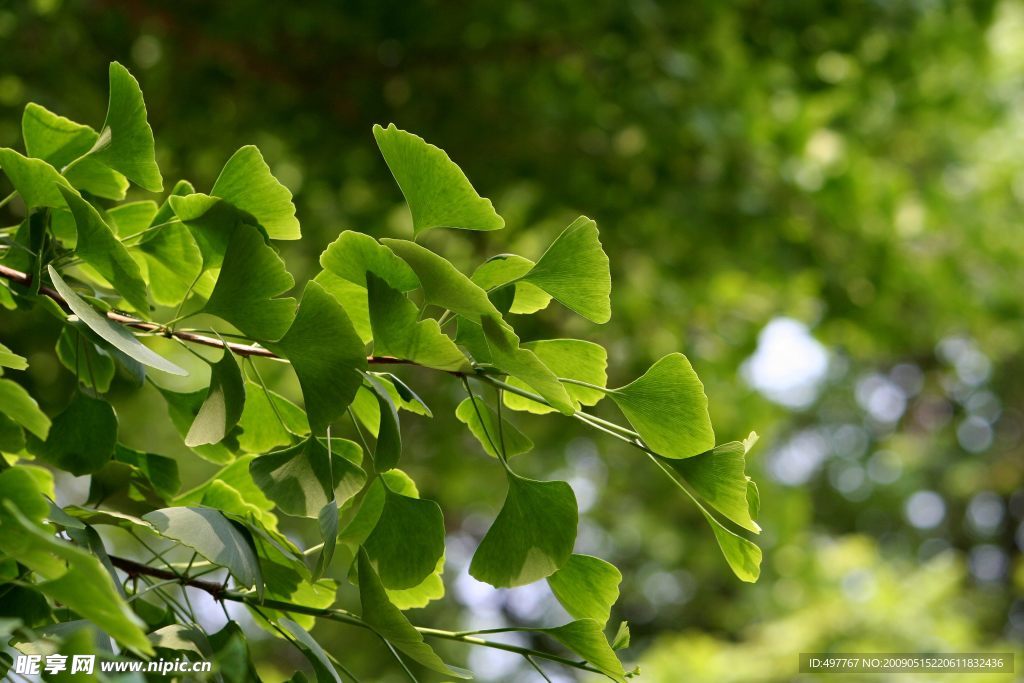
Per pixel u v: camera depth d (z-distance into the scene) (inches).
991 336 243.1
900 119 214.5
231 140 168.4
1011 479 512.7
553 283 53.3
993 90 234.1
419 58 168.1
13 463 55.6
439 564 55.9
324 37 163.6
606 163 176.1
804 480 552.7
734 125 166.6
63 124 54.5
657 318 198.7
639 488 263.1
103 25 153.0
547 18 164.7
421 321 52.2
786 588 275.3
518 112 172.2
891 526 564.1
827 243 193.5
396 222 179.6
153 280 56.3
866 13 174.4
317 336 52.6
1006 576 541.3
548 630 54.0
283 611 55.0
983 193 235.8
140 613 55.1
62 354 57.0
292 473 53.1
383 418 52.6
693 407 53.1
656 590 434.6
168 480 56.7
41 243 53.2
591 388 54.1
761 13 172.6
